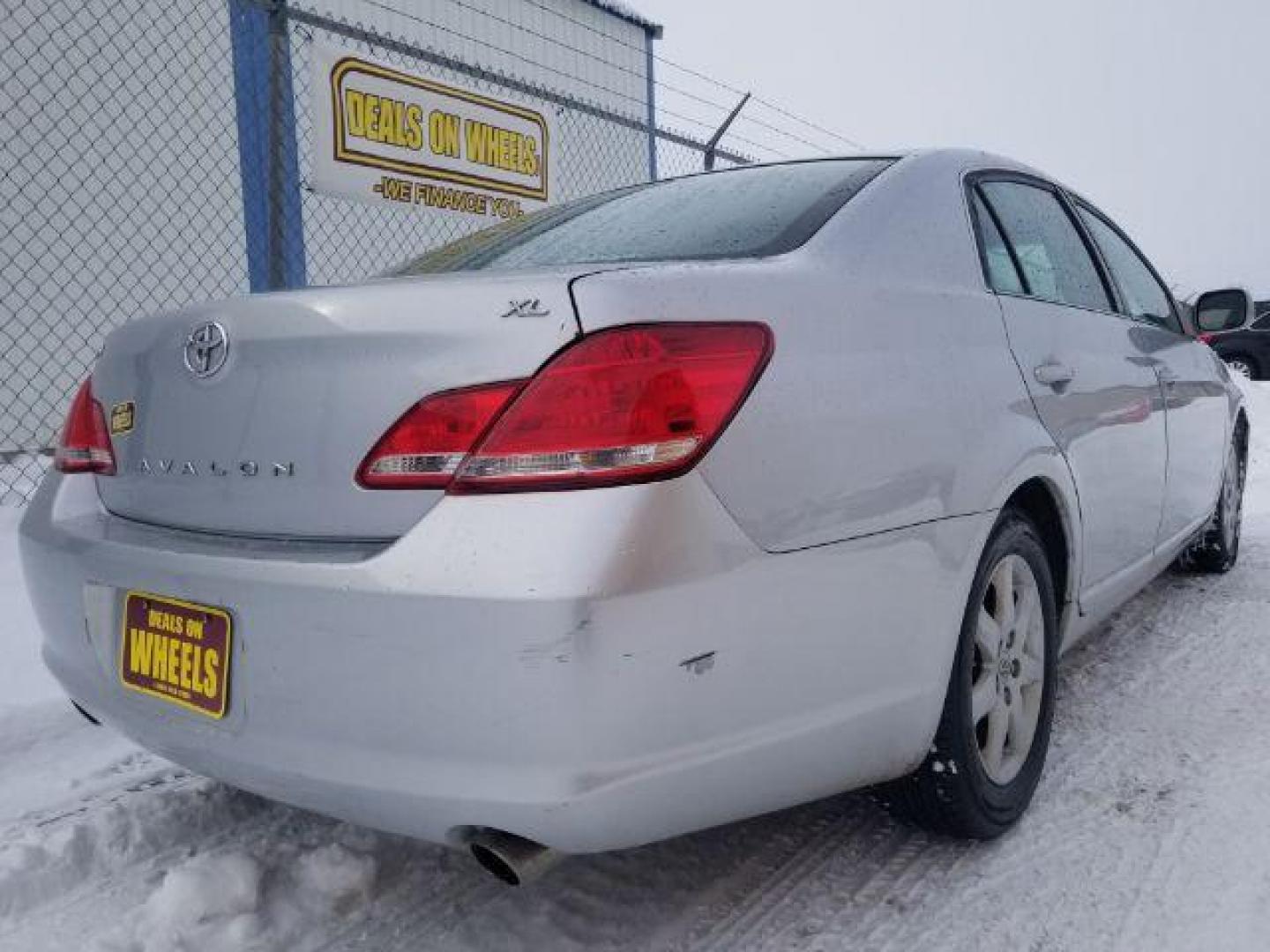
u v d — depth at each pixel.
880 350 1.67
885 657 1.59
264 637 1.38
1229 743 2.39
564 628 1.20
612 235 2.00
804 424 1.46
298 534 1.42
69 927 1.79
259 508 1.47
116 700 1.64
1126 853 1.92
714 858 1.95
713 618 1.31
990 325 2.01
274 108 4.41
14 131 5.39
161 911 1.76
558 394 1.28
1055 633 2.18
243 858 1.87
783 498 1.41
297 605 1.34
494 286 1.38
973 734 1.87
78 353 5.68
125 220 5.84
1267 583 3.89
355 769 1.33
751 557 1.36
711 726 1.34
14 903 1.85
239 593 1.40
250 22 6.32
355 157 5.21
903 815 1.94
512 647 1.22
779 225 1.83
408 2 7.46
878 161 2.16
